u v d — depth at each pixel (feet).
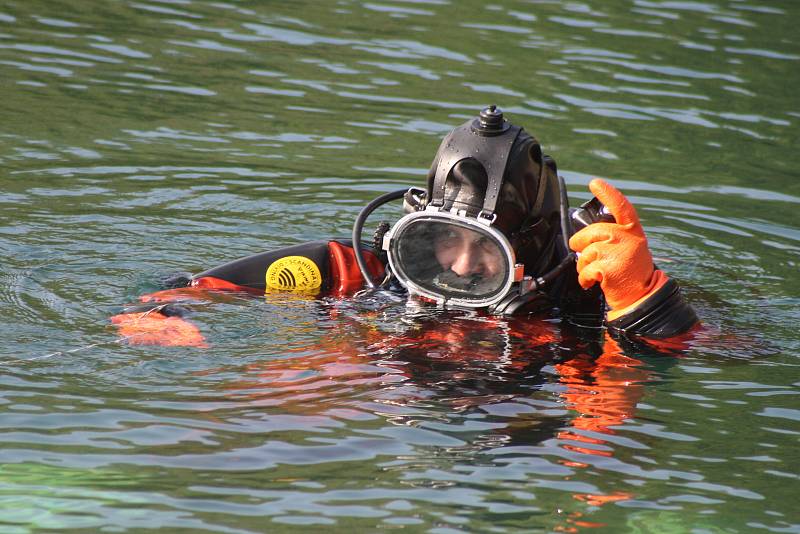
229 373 28.96
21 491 22.70
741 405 28.40
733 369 30.83
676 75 71.15
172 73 67.62
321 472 24.02
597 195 32.45
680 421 27.30
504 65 72.18
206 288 34.35
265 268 35.12
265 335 31.45
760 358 31.86
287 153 55.52
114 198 46.98
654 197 51.34
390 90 66.44
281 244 42.52
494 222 32.42
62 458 24.21
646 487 23.86
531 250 33.73
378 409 27.22
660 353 31.71
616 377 29.89
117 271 37.60
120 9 81.51
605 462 25.00
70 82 64.49
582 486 23.81
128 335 30.99
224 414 26.66
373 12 84.64
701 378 30.12
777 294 38.91
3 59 67.36
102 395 27.40
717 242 45.68
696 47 77.56
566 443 25.85
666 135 60.70
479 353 30.81
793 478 24.53
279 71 69.15
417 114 62.44
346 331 31.94
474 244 32.55
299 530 21.58
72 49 70.79
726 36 80.74
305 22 80.64
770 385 29.76
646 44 78.13
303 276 34.99
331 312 33.32
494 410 27.48
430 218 32.71
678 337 32.94
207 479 23.53
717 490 23.85
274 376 28.91
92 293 34.96
